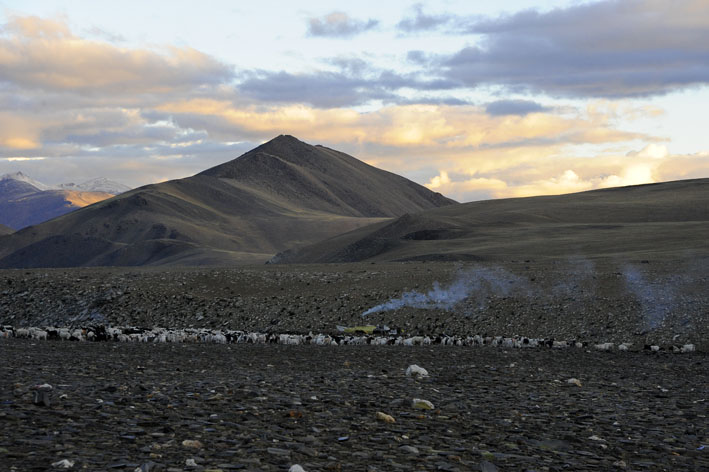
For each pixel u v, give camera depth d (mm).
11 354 32688
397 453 13328
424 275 68375
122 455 11789
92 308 62562
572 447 14867
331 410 17984
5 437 12555
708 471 13219
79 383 21672
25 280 69312
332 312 59344
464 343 47375
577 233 149750
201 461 11602
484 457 13461
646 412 20172
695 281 58406
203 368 29359
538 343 46938
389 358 36594
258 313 60125
